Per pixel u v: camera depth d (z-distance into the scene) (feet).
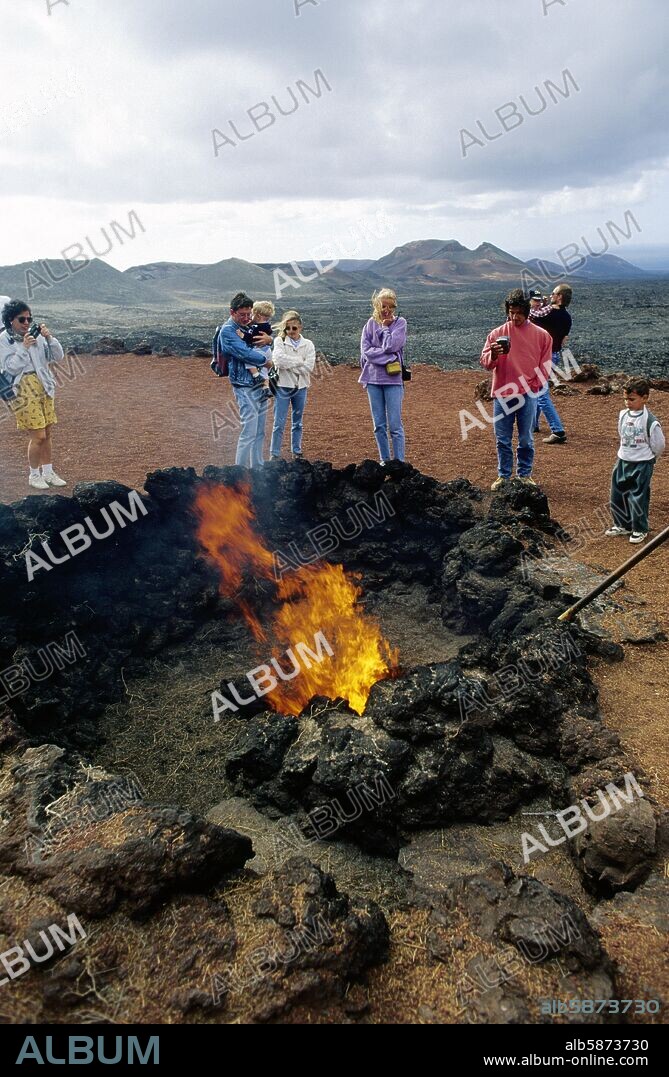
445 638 19.74
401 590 22.24
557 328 32.12
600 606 17.83
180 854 9.75
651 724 13.99
